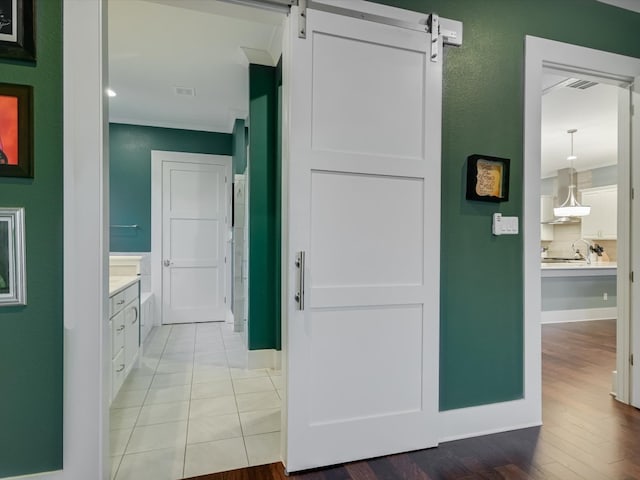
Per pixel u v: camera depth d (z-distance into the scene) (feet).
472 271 6.81
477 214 6.84
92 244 4.95
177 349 12.25
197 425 7.16
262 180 10.47
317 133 5.70
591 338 13.79
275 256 10.51
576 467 5.82
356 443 5.95
